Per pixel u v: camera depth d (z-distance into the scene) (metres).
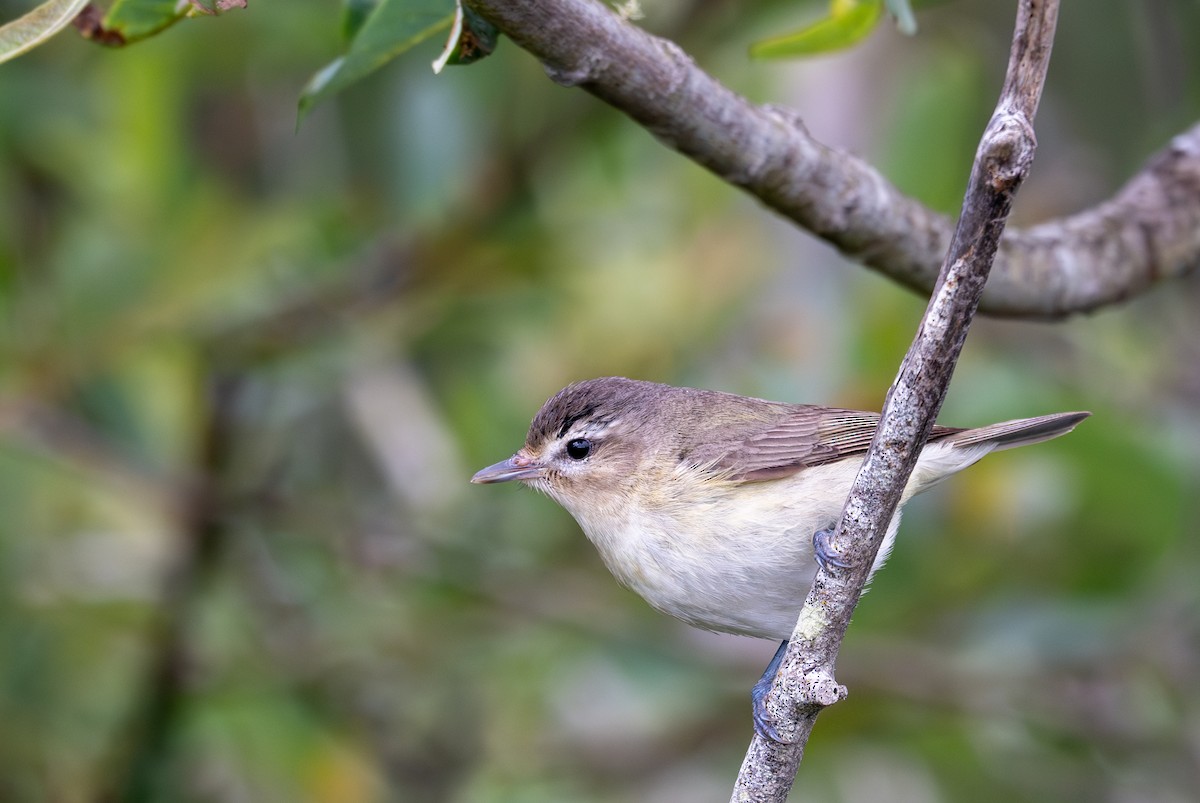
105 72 11.97
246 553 13.19
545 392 12.74
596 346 12.61
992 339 13.93
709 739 12.54
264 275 12.07
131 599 12.34
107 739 12.41
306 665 12.71
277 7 11.80
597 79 6.90
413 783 12.73
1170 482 11.93
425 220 12.20
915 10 8.11
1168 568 12.34
